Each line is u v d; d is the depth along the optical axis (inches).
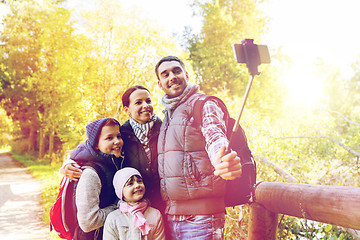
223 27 817.5
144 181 93.0
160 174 85.4
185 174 78.8
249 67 51.4
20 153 1398.9
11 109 1087.6
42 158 1013.8
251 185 86.7
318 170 254.7
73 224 93.0
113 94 481.7
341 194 76.9
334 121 313.7
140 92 96.0
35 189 479.5
